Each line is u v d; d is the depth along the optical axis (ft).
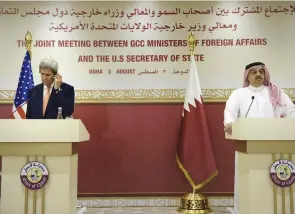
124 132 14.39
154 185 14.25
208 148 13.25
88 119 14.40
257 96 12.19
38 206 8.34
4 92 14.38
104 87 14.52
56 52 14.62
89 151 14.32
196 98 13.53
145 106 14.44
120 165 14.32
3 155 8.35
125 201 14.19
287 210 8.11
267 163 8.21
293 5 14.64
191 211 12.64
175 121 14.40
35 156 8.41
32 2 14.74
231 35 14.62
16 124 8.29
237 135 8.54
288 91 14.37
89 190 14.23
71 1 14.80
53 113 11.01
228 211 13.12
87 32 14.71
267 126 8.09
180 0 14.69
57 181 8.37
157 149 14.34
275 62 14.48
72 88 11.46
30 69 13.16
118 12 14.82
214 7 14.75
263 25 14.64
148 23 14.75
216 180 14.20
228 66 14.52
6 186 8.35
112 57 14.62
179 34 14.69
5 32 14.60
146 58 14.62
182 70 14.56
